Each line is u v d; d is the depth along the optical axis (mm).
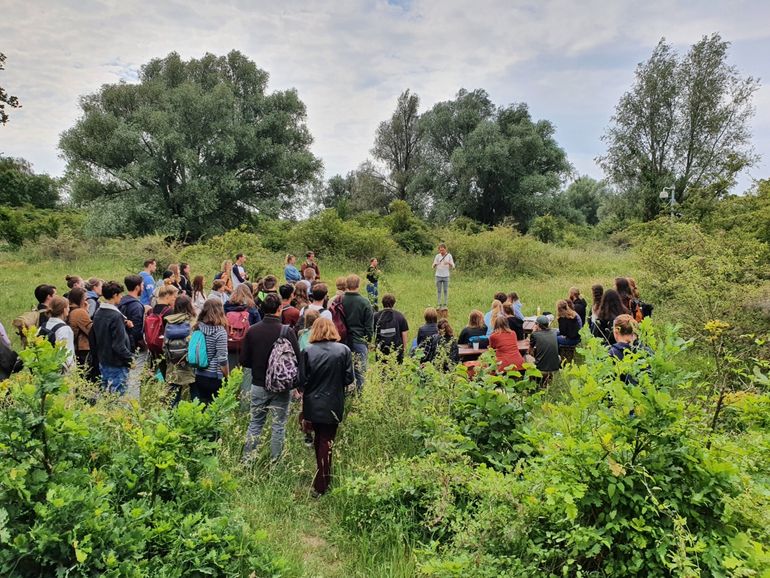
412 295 16203
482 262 22719
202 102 31266
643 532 2883
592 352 3396
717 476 2854
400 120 54875
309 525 4227
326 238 24938
